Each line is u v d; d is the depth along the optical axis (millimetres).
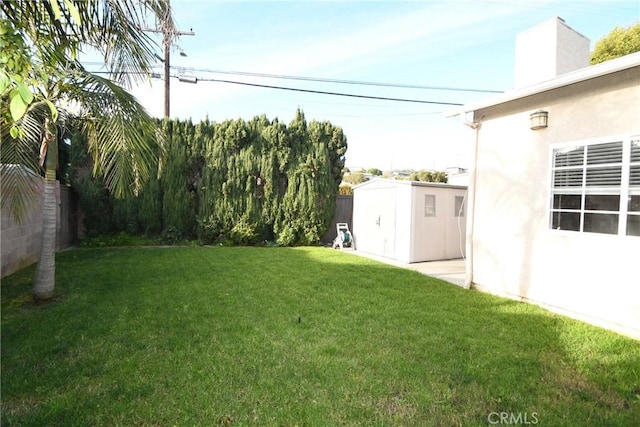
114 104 4129
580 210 4402
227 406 2418
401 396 2566
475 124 5883
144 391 2582
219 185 10961
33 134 4383
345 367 2980
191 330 3779
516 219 5246
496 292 5551
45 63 2238
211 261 7875
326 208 11719
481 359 3156
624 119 3920
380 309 4590
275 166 11445
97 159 4508
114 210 10422
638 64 3576
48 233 4773
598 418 2334
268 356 3180
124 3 3674
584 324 4121
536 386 2730
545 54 5465
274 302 4824
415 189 9062
